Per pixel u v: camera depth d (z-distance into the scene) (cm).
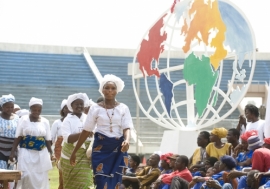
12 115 1045
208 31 1277
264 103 2408
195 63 1323
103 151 744
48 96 3166
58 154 1116
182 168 1002
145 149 2500
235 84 2370
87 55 3616
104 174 739
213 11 1261
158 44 1442
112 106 752
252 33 1191
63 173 938
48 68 3469
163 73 1437
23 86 3244
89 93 3244
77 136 908
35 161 1020
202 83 1306
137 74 1620
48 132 1044
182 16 1364
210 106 1291
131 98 3092
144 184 1049
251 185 808
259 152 830
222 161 925
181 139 1345
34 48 3681
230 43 1235
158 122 1440
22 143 1020
